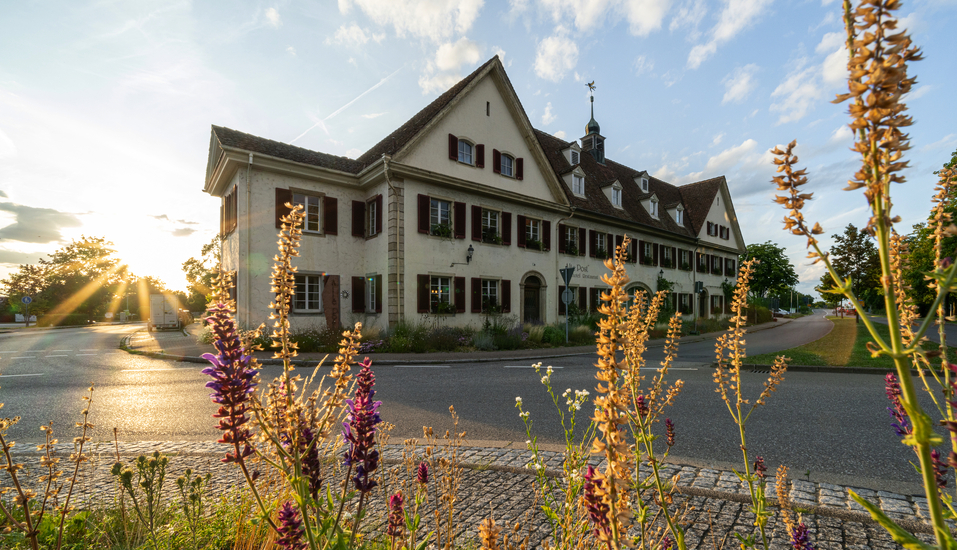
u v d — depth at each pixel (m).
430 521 2.79
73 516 2.64
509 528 2.74
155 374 10.05
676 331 2.12
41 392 8.00
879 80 0.52
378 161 15.62
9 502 2.72
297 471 1.15
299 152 17.27
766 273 39.69
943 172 1.16
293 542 1.20
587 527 1.75
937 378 1.07
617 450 0.76
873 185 0.60
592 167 27.31
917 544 0.60
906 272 1.25
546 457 4.16
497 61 19.00
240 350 1.10
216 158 17.64
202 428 5.66
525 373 9.98
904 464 4.16
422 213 16.50
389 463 3.75
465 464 3.94
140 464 1.97
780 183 0.78
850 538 2.72
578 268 22.11
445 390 7.93
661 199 30.94
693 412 6.15
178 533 2.40
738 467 4.00
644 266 25.94
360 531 2.39
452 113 17.72
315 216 16.52
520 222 19.77
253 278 14.85
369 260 17.11
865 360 10.37
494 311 18.17
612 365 0.77
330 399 1.32
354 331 1.36
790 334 21.66
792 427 5.40
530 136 20.12
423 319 16.27
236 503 2.67
